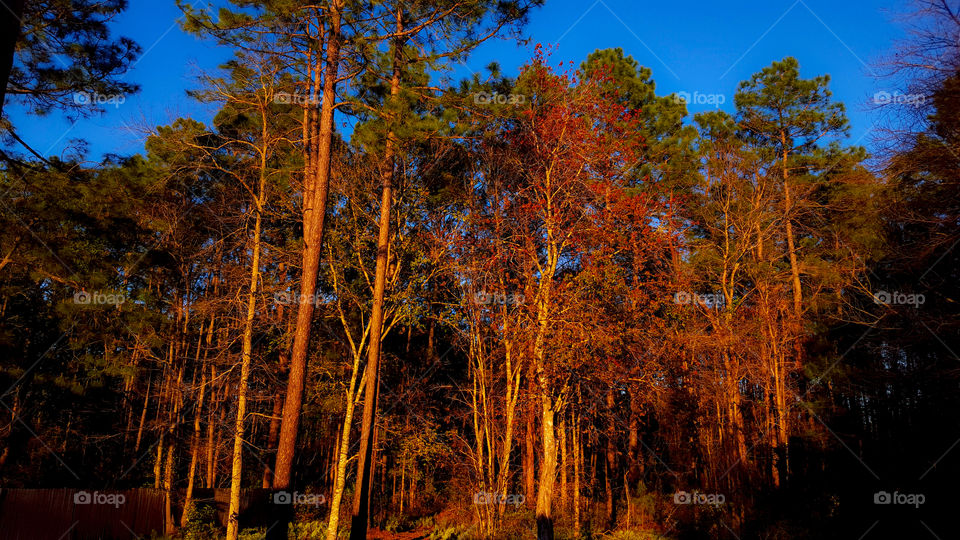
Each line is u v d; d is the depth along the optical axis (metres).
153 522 23.17
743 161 27.22
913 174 15.30
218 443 23.33
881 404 19.47
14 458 24.62
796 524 17.66
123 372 22.58
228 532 15.62
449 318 23.00
